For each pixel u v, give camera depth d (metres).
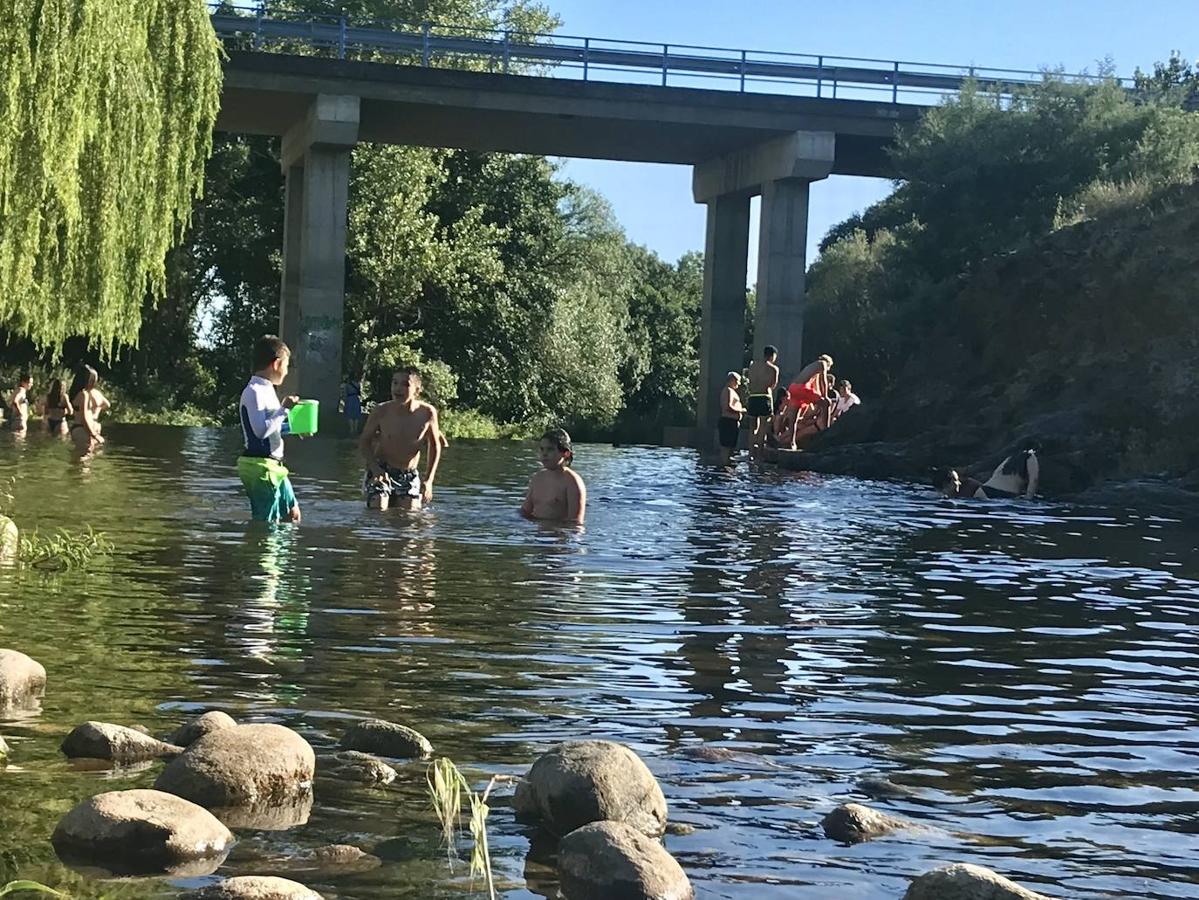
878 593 9.52
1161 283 26.62
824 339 47.69
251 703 5.59
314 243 37.09
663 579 9.70
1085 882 3.85
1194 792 4.80
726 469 24.48
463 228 45.41
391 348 43.88
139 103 13.91
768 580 9.91
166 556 9.80
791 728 5.54
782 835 4.18
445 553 10.58
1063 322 28.45
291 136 40.19
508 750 5.05
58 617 7.31
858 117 38.56
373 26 46.19
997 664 7.10
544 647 7.02
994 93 37.91
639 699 5.95
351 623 7.46
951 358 30.72
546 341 47.84
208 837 3.92
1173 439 23.34
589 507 15.34
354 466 20.62
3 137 12.28
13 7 12.25
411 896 3.57
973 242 36.59
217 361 45.78
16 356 40.44
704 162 44.00
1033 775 4.96
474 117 37.81
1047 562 11.89
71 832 3.88
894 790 4.69
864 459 25.38
